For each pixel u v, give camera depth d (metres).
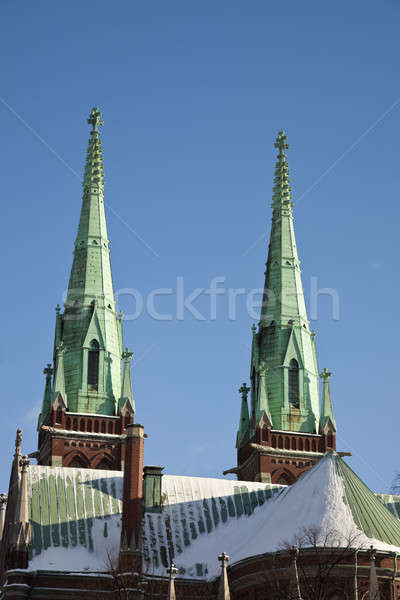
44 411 141.75
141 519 112.12
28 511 111.31
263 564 97.31
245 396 146.62
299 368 143.38
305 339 145.62
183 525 113.06
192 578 106.88
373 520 99.38
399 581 95.12
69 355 140.88
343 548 93.75
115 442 136.75
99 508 113.75
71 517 112.00
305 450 139.50
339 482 103.19
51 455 134.62
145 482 115.56
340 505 100.12
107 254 148.00
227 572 101.88
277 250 150.00
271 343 144.75
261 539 101.62
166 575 106.56
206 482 119.25
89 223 148.62
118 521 112.62
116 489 116.69
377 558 94.56
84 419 137.25
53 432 135.50
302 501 102.56
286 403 141.25
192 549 110.50
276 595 94.56
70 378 139.62
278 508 106.00
